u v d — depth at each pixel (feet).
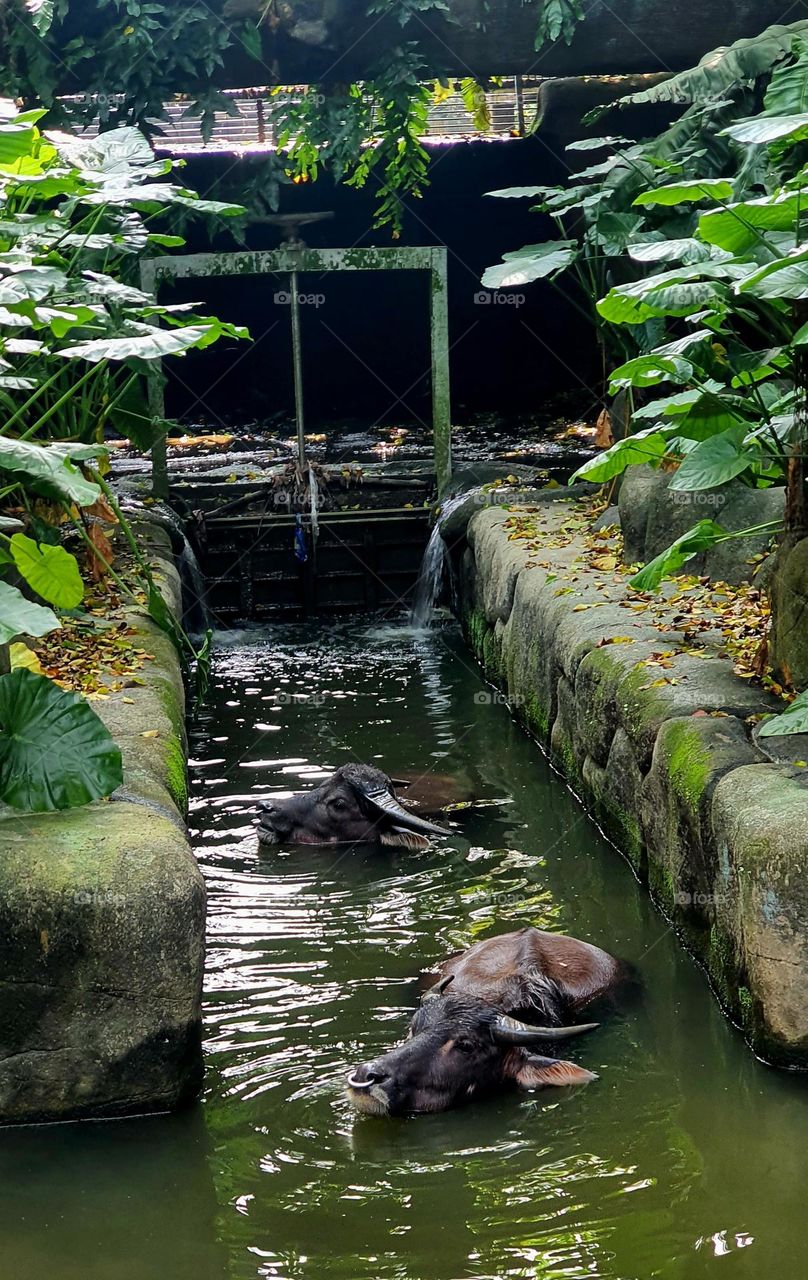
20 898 13.83
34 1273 11.82
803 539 19.45
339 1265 11.83
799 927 14.57
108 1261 11.96
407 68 36.40
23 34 34.65
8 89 35.32
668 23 37.04
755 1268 11.60
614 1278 11.54
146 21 34.76
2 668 18.04
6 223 23.17
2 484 27.35
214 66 35.78
